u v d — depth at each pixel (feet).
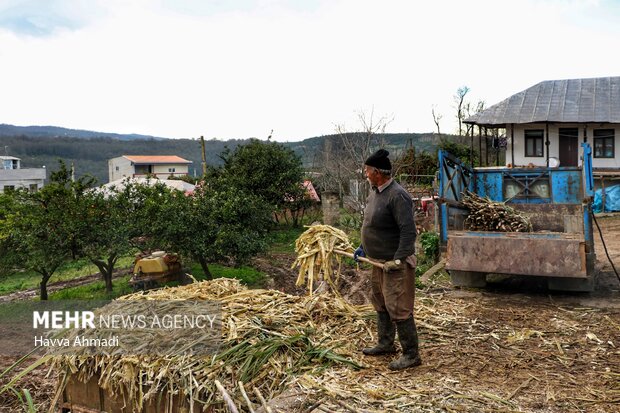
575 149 74.28
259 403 11.69
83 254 38.60
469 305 20.97
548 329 17.70
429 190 64.95
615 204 68.39
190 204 42.14
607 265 30.48
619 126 71.67
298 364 13.35
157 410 12.37
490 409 11.32
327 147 75.00
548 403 11.75
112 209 40.96
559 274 21.39
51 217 37.45
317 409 10.99
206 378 12.08
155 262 40.22
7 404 19.16
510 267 22.13
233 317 14.94
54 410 15.53
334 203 61.87
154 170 220.02
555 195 27.61
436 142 109.19
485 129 78.18
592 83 77.87
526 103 76.38
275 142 75.05
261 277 44.11
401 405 11.33
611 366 14.23
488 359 14.69
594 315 19.48
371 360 14.38
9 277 53.06
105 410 13.34
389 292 13.80
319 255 17.21
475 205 26.32
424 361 14.42
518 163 76.95
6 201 42.65
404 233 13.52
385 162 13.87
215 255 42.42
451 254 23.20
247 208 45.03
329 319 17.02
